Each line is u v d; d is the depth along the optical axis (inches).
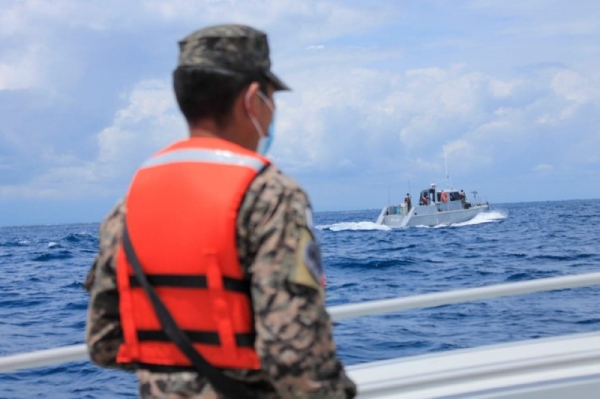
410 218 2000.5
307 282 51.8
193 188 54.6
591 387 106.0
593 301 521.0
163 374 56.7
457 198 2034.9
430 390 105.3
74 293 825.5
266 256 52.2
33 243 2689.5
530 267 988.6
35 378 323.0
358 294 769.6
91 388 303.1
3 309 691.4
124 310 58.4
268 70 59.0
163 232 55.2
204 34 57.3
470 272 952.9
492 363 108.5
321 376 51.7
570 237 1633.9
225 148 56.0
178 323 55.2
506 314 471.5
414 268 1023.6
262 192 53.6
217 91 56.8
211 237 53.2
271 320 51.3
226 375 54.4
